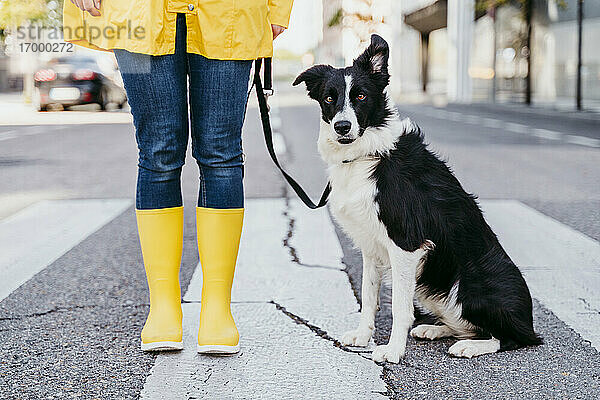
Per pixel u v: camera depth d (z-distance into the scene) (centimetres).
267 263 452
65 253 485
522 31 2198
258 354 302
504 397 260
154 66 286
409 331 335
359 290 396
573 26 1905
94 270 441
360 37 3450
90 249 495
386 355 295
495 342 308
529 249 487
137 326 338
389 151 302
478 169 879
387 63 312
